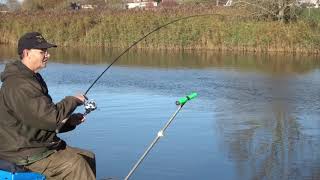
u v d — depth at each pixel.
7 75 4.44
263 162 8.60
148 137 10.09
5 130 4.49
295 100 14.40
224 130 10.73
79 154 4.86
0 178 4.48
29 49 4.49
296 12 31.02
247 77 19.19
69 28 35.03
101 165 8.38
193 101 14.05
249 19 30.86
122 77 19.00
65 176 4.66
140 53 29.03
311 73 20.44
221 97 14.83
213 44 31.09
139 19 32.78
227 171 8.16
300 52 29.28
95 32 33.97
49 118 4.32
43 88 4.57
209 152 9.14
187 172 8.08
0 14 38.97
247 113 12.58
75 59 25.83
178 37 31.52
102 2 43.19
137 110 12.69
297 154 9.05
